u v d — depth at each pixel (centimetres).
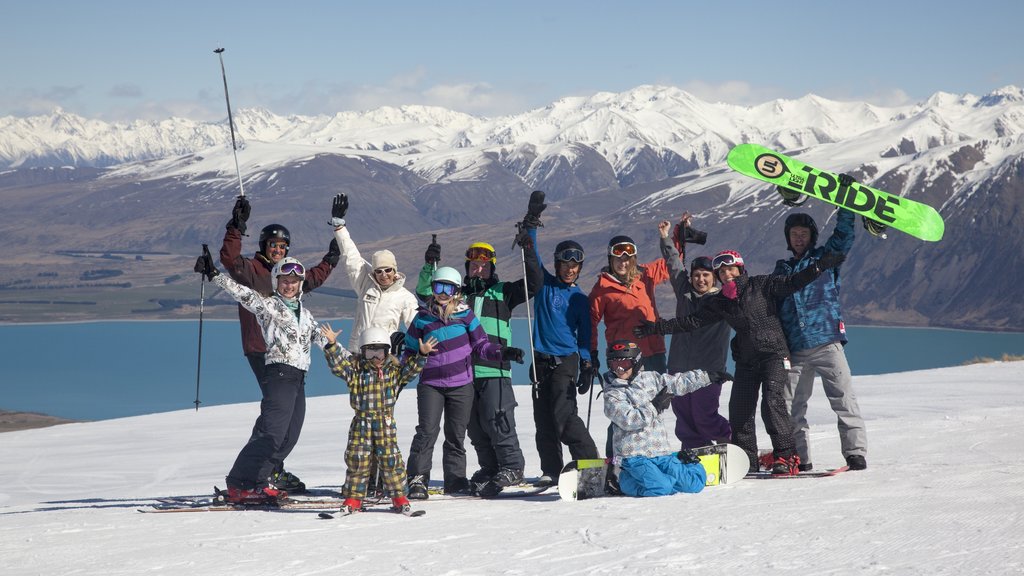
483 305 893
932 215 904
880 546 544
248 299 827
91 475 1528
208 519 759
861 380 2541
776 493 757
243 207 876
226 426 2283
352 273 911
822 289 880
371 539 647
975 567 484
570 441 886
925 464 895
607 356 809
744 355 880
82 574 553
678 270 951
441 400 865
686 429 932
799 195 909
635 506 732
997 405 1653
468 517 733
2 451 2022
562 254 889
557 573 514
